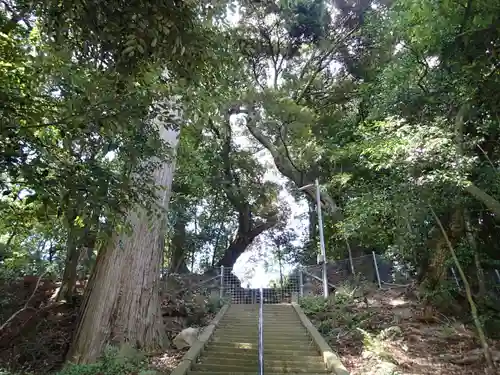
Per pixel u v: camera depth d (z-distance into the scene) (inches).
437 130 243.1
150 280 314.2
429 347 273.3
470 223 335.0
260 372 199.0
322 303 405.1
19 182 115.4
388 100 355.3
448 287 333.7
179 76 152.6
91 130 131.2
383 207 277.6
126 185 137.3
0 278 375.6
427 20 275.3
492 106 275.1
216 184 722.2
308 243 859.4
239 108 638.5
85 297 309.9
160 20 126.1
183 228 692.1
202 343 276.2
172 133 352.2
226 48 170.4
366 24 601.6
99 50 136.9
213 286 503.5
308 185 585.9
